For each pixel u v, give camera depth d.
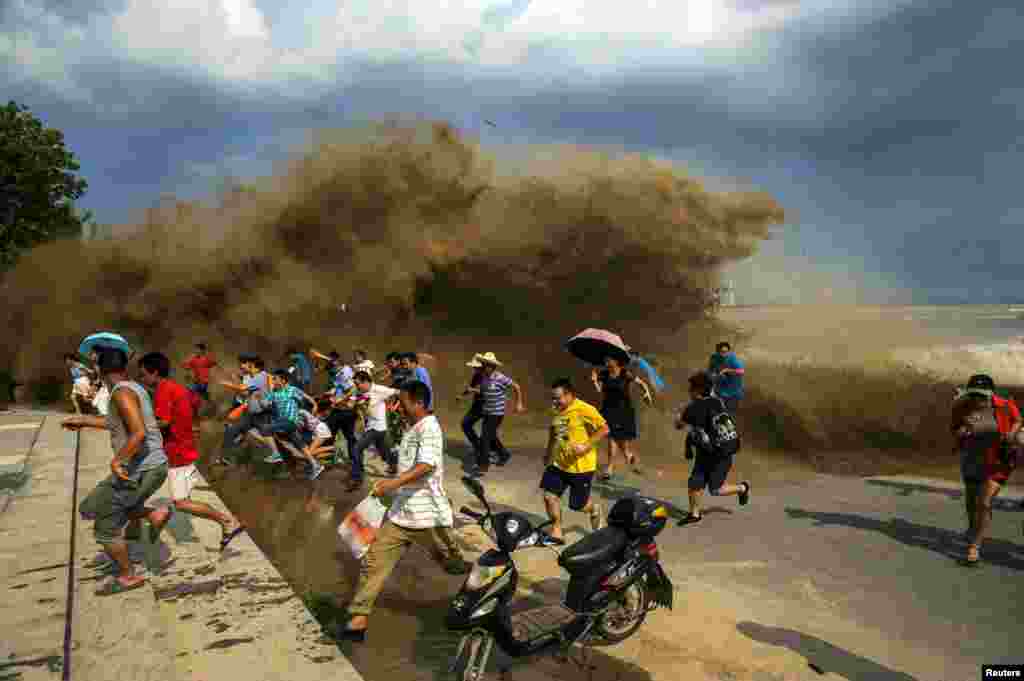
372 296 16.89
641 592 3.88
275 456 8.23
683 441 10.05
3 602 4.04
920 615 4.09
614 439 7.65
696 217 15.48
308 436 8.41
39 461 8.17
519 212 15.80
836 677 3.38
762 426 10.58
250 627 3.84
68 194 23.17
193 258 17.64
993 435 4.80
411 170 16.66
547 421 12.12
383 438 7.59
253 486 7.61
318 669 3.36
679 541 5.54
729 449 5.77
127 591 4.26
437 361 16.22
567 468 5.28
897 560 5.03
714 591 4.49
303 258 17.62
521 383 15.04
